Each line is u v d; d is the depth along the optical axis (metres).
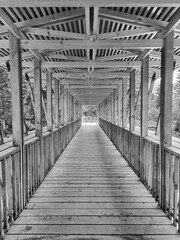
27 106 9.60
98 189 3.58
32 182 3.38
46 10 2.67
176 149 2.59
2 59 4.13
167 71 2.82
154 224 2.49
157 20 2.78
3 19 2.36
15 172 2.70
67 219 2.60
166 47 2.80
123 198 3.21
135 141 4.52
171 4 2.06
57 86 6.42
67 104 9.00
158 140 3.40
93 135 11.90
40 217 2.65
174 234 2.30
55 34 3.00
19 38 2.92
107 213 2.75
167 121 2.84
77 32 3.40
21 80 2.94
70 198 3.22
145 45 2.91
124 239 2.21
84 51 4.28
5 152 2.46
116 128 7.62
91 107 38.78
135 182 3.93
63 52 4.36
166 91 2.83
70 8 2.66
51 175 4.37
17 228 2.41
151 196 3.29
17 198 2.71
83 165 5.16
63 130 7.09
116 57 4.10
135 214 2.72
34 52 3.49
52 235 2.27
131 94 5.05
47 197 3.26
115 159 5.80
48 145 4.65
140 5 2.09
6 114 8.74
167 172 2.75
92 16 2.68
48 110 5.06
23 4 2.05
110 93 10.28
